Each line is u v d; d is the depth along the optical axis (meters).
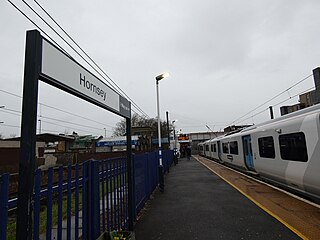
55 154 24.16
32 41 2.16
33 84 2.09
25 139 2.02
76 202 3.02
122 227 5.05
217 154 25.45
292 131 7.64
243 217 5.81
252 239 4.46
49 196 2.42
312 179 6.62
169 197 8.50
